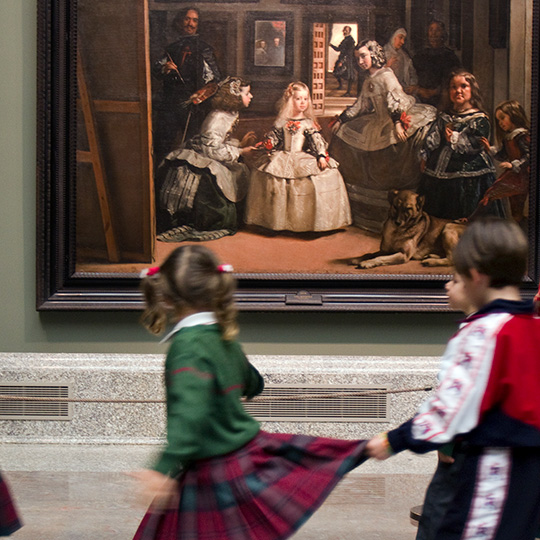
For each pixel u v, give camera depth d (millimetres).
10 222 6789
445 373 2289
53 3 6539
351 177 6762
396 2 6684
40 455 6227
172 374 2490
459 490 2275
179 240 6758
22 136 6770
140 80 6676
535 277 6750
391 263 6770
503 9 6668
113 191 6723
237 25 6684
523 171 6719
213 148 6730
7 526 2861
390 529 4492
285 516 2512
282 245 6766
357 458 2529
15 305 6801
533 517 2232
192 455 2383
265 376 6668
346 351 6828
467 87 6699
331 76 6723
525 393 2229
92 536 4309
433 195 6758
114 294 6699
